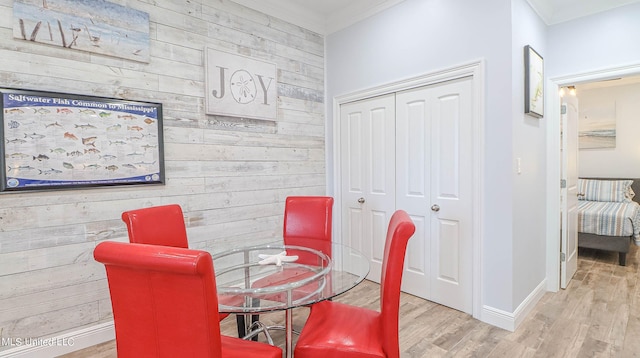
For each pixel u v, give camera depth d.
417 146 2.78
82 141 2.06
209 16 2.64
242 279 1.58
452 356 1.94
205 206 2.65
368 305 2.70
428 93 2.68
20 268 1.89
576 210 3.42
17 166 1.85
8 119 1.82
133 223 1.72
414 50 2.75
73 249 2.06
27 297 1.91
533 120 2.60
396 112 2.94
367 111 3.20
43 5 1.92
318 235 2.43
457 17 2.46
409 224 1.29
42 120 1.92
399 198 2.94
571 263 3.23
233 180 2.82
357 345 1.31
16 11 1.84
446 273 2.61
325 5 3.16
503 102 2.24
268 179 3.07
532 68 2.45
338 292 1.42
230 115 2.76
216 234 2.72
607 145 5.24
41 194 1.95
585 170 5.45
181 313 0.90
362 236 3.31
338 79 3.44
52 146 1.96
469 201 2.45
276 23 3.10
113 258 0.90
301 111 3.35
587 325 2.30
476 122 2.37
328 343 1.32
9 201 1.85
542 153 2.81
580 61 2.71
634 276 3.32
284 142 3.21
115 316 1.00
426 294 2.76
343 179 3.48
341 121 3.47
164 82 2.41
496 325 2.31
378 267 3.17
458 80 2.48
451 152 2.54
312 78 3.44
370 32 3.11
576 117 3.32
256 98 2.93
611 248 3.76
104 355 2.02
